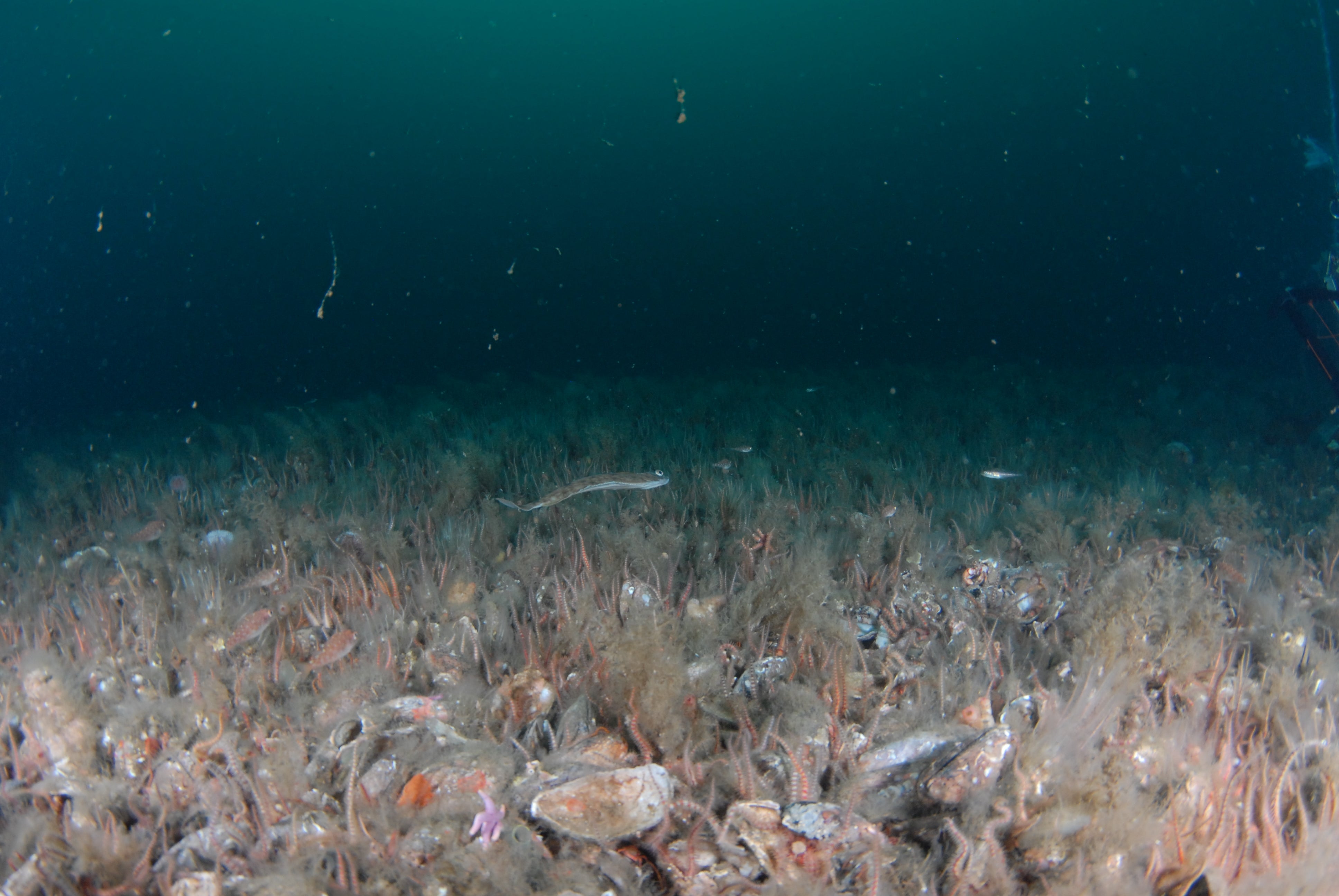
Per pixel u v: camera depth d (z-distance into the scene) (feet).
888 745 1.98
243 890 1.57
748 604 2.70
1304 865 1.60
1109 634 2.38
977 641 2.60
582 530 3.58
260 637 2.58
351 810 1.68
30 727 2.02
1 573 3.36
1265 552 3.46
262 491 4.30
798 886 1.56
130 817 1.84
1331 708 2.15
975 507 4.13
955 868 1.60
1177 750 1.91
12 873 1.64
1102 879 1.57
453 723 2.11
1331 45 37.11
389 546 3.21
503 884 1.57
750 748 1.98
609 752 1.99
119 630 2.72
